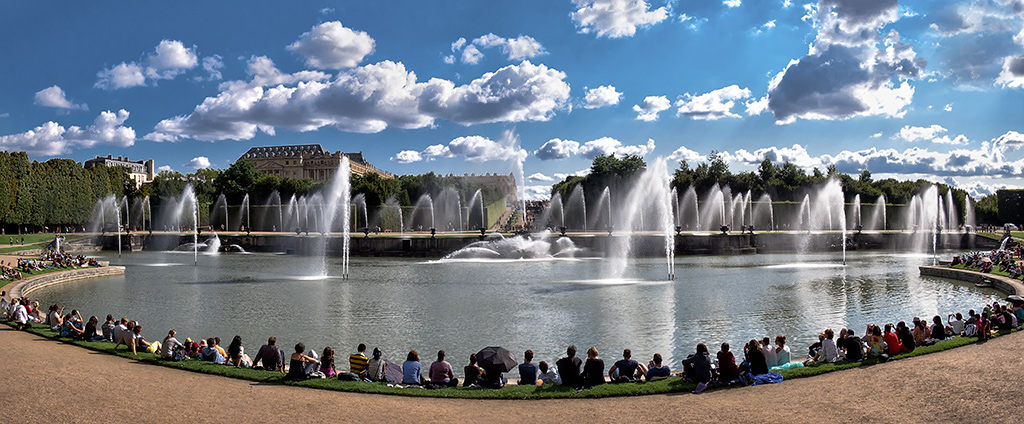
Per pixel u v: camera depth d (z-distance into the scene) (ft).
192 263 261.85
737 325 116.98
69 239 342.44
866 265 242.17
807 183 493.77
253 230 472.03
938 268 199.62
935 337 85.56
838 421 51.75
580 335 108.68
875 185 513.04
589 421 53.21
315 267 241.14
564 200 496.23
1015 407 54.03
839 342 79.56
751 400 58.90
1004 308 95.35
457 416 54.85
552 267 237.45
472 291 164.66
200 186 564.71
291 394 61.67
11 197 380.17
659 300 147.02
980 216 508.12
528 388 64.69
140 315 128.88
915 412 53.62
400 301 146.92
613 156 475.72
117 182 504.84
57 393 58.13
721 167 500.74
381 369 68.80
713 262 258.37
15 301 105.29
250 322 120.67
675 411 55.77
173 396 59.26
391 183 494.59
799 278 194.39
